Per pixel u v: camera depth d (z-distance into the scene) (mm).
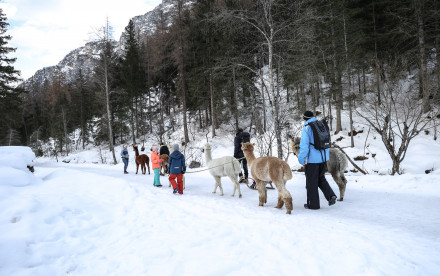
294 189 7309
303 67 11945
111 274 2684
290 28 10922
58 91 61000
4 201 4285
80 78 49562
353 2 22453
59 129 44781
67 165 19734
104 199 5539
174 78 33125
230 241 3359
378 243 2973
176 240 3488
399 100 18156
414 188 6398
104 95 25984
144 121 35500
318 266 2541
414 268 2396
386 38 21328
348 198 5938
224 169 6719
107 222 4398
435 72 17859
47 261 2951
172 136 29781
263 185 5531
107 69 25109
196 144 24391
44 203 4500
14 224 3643
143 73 37344
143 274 2633
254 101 19719
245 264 2713
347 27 19953
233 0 12773
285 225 3863
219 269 2621
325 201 5801
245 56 12945
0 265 2695
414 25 19000
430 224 3785
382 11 22672
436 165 13867
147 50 39094
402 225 3781
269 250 3010
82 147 43969
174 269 2680
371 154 16766
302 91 23094
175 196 6559
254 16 11125
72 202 4828
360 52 20109
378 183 7199
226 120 24938
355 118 21875
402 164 14898
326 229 3598
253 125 25109
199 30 23438
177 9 24297
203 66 23453
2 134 30906
